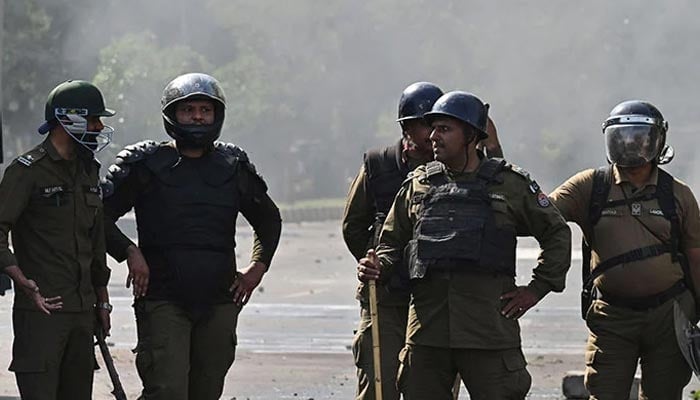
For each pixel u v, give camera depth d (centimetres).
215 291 1252
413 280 1147
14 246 1191
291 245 5206
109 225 1241
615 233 1255
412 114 1300
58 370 1188
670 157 1273
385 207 1323
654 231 1248
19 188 1162
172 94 1238
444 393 1169
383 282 1204
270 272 3847
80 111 1168
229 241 1266
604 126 1250
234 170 1269
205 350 1265
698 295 1262
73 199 1183
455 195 1138
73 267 1183
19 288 1174
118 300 2912
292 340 2353
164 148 1263
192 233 1245
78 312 1187
